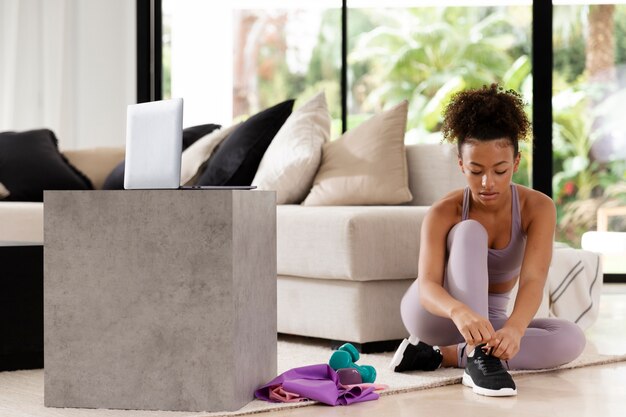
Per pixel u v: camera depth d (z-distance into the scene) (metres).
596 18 6.51
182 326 2.66
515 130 2.99
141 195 2.69
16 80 7.74
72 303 2.75
